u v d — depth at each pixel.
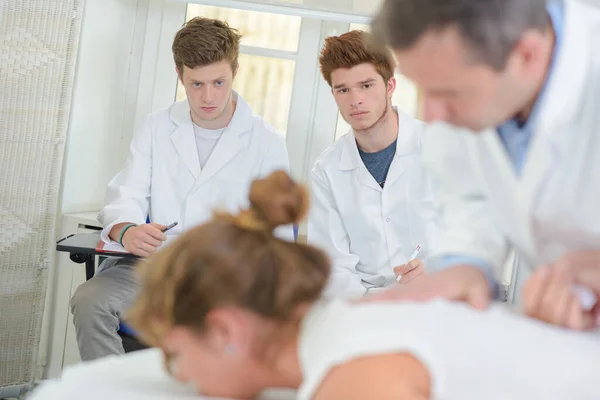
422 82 0.86
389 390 0.73
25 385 2.37
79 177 2.59
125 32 2.73
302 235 2.67
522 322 0.91
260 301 0.86
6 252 2.27
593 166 0.98
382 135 2.15
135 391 0.93
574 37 0.90
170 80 2.78
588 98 0.95
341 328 0.81
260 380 0.91
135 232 2.03
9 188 2.24
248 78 2.74
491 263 1.14
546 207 1.04
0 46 2.16
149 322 0.91
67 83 2.34
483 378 0.81
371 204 2.16
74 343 2.52
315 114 2.73
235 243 0.88
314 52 2.70
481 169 1.09
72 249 1.99
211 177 2.29
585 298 0.96
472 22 0.80
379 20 0.86
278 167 2.33
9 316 2.30
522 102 0.89
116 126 2.79
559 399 0.82
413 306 0.89
